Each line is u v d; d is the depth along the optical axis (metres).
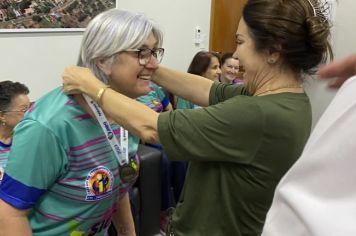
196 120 0.88
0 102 1.92
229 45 4.38
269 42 0.87
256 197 0.92
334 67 0.44
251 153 0.88
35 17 2.74
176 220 1.06
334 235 0.34
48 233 1.11
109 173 1.10
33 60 2.80
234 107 0.87
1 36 2.59
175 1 3.77
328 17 0.96
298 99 0.90
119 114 0.96
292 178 0.40
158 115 0.93
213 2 4.12
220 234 0.97
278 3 0.86
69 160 1.03
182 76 1.27
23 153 0.98
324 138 0.38
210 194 0.96
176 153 0.92
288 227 0.39
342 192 0.36
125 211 1.42
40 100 1.06
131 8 3.39
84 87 0.99
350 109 0.36
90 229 1.18
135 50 0.98
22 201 1.00
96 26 0.98
